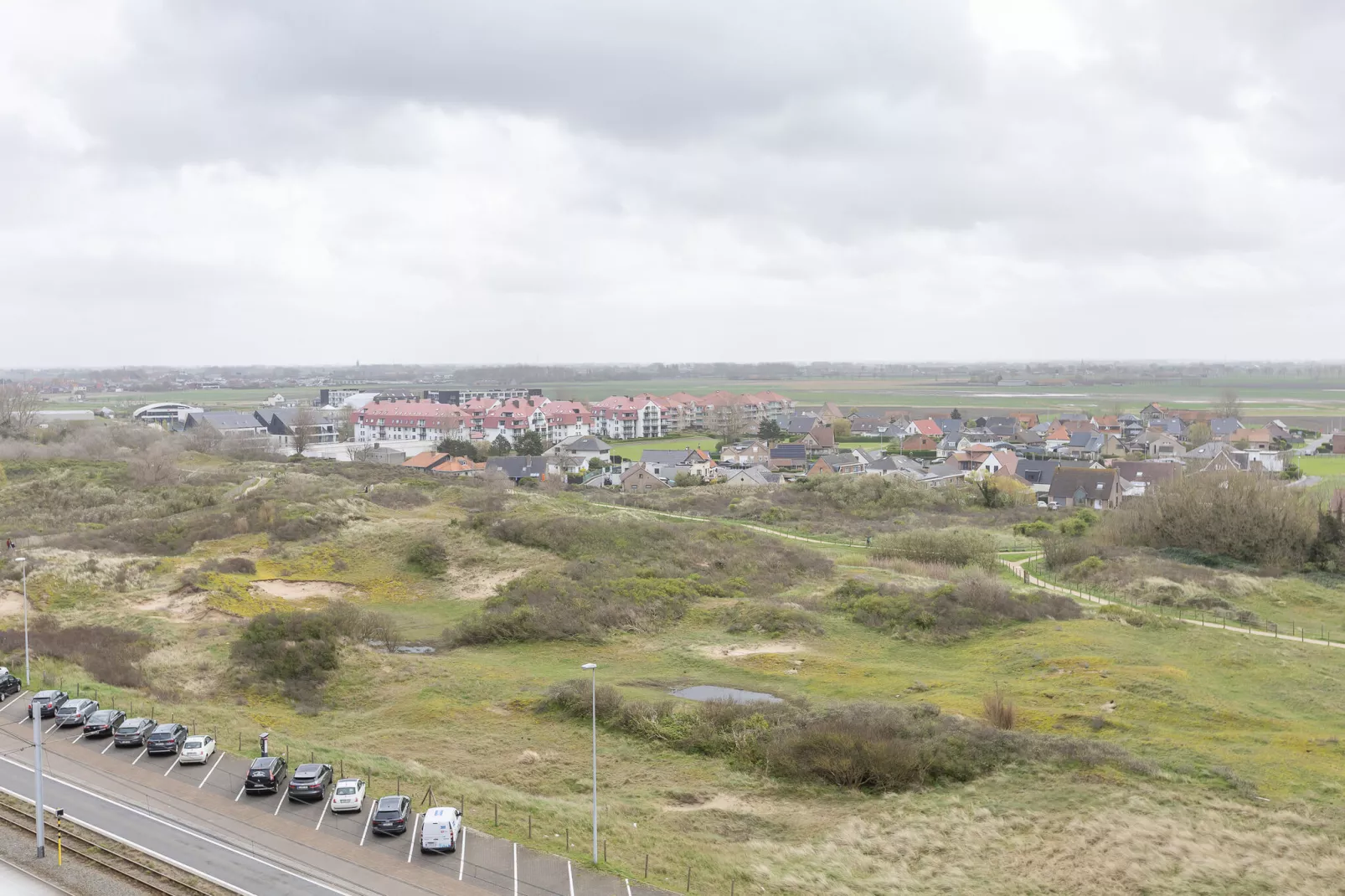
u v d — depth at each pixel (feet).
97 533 284.20
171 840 101.86
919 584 247.70
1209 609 232.53
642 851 106.42
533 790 130.00
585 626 210.38
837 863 109.19
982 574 245.24
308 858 98.73
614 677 181.06
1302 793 123.75
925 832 116.88
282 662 180.45
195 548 266.57
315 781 114.11
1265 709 159.94
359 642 194.29
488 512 305.53
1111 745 138.10
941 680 177.68
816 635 209.05
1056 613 217.77
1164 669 174.91
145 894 90.02
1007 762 134.92
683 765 141.08
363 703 168.96
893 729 142.00
